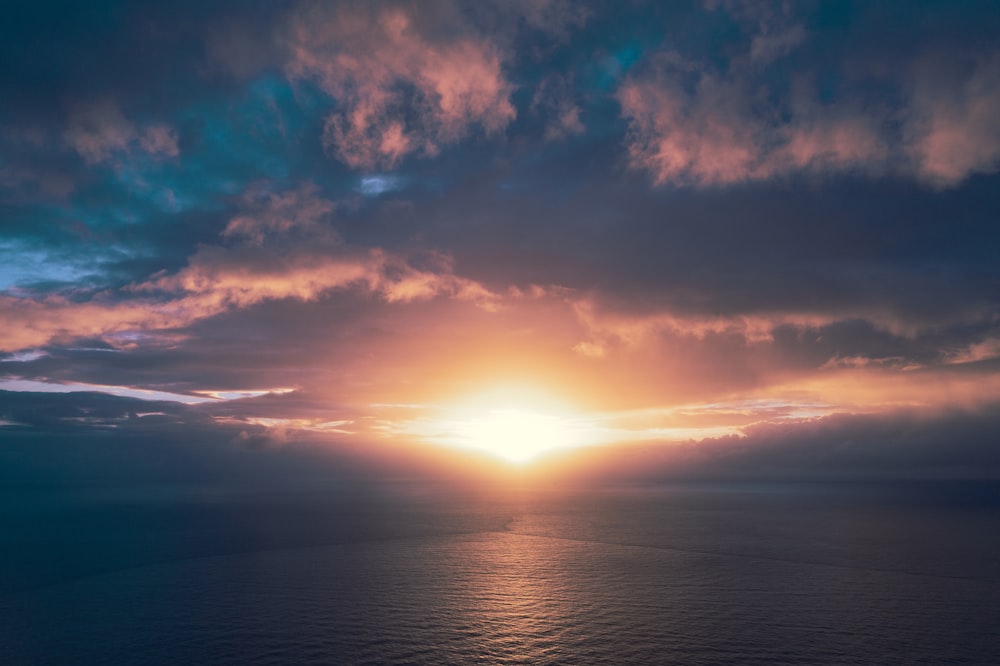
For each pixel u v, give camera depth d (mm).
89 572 95625
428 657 55719
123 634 62312
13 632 63250
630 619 67312
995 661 54250
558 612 70375
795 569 97125
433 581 88250
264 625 65438
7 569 98188
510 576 91938
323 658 55406
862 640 59688
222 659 55250
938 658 54875
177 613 70188
